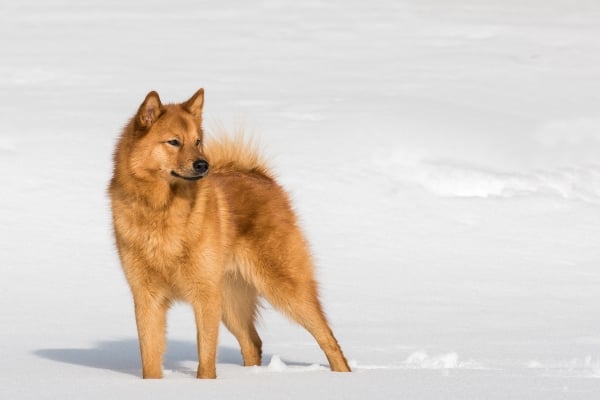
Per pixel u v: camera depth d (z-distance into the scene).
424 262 47.22
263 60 102.94
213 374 25.81
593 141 67.88
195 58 104.12
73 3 144.25
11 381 23.22
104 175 57.69
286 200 29.28
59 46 110.44
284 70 96.31
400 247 49.34
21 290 41.47
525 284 43.75
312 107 74.00
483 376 23.78
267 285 28.19
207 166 25.42
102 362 28.66
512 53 108.06
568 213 54.41
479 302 40.25
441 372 24.88
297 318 28.27
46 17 132.00
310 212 53.41
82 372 25.72
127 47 110.81
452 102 77.31
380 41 116.25
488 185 58.56
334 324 35.84
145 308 26.31
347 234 50.78
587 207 55.38
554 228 52.31
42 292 41.25
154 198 25.62
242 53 107.75
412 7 144.12
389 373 24.72
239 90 83.81
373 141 64.00
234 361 30.91
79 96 80.31
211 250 26.12
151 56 105.06
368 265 46.44
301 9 142.00
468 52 108.00
